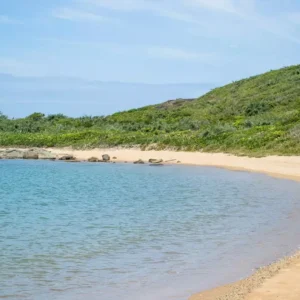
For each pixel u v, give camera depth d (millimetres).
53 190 34875
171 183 36938
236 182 36219
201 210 24703
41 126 90062
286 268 13578
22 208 26969
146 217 23141
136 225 21219
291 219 21500
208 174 42094
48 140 71000
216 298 11875
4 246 17812
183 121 80750
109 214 24281
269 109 82188
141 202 28125
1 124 92625
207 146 56281
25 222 22578
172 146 59312
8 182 39969
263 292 11586
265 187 32812
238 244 17359
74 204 28125
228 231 19547
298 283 12156
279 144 50406
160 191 32719
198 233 19344
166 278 13820
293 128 53781
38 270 14789
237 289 12211
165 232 19672
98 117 98500
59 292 12875
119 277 14016
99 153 61812
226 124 68250
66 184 38156
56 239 18859
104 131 73812
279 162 44938
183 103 108938
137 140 63812
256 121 66750
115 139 65688
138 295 12539
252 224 20750
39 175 44938
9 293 12805
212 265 14906
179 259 15695
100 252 16797
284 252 16016
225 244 17422
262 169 42562
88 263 15477
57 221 22719
